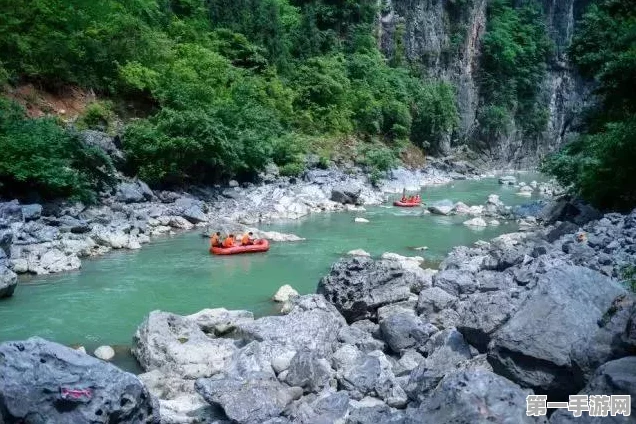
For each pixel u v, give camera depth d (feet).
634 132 64.54
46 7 87.81
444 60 197.67
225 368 29.78
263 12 139.74
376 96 159.63
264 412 23.62
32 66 83.51
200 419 24.94
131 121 90.99
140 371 31.91
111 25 97.09
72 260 53.88
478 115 205.05
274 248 65.46
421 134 172.96
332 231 76.95
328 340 32.50
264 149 99.14
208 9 131.64
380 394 25.39
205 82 106.63
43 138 67.77
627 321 18.98
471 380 18.35
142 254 60.44
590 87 225.56
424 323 31.37
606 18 89.04
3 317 39.88
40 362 20.27
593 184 71.41
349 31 175.11
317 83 139.03
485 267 43.16
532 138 219.41
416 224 83.82
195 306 43.96
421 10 190.19
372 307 37.24
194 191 88.12
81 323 39.37
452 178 160.45
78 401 19.57
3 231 50.34
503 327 22.17
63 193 68.18
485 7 210.38
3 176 63.62
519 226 82.53
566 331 21.11
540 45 216.74
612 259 37.60
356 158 128.26
